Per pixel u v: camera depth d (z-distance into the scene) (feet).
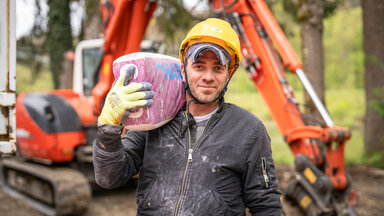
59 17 22.85
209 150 4.63
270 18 11.28
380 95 22.86
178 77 5.02
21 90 40.16
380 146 24.82
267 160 4.83
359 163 23.89
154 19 28.94
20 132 16.63
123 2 13.38
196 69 4.65
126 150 5.08
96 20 26.20
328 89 93.66
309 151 11.14
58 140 15.34
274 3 25.09
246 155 4.66
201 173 4.58
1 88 4.65
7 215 14.62
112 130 4.39
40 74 32.58
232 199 4.64
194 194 4.52
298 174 11.25
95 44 17.44
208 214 4.48
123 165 4.84
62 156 15.56
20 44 26.09
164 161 4.78
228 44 4.61
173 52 26.63
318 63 17.88
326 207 10.86
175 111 4.86
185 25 26.21
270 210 4.73
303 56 18.17
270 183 4.78
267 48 11.63
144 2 13.69
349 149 27.78
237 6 12.01
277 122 11.60
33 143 16.05
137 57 4.71
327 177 10.79
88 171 16.38
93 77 14.51
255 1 11.51
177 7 26.13
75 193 13.92
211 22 4.76
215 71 4.66
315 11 17.94
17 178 18.04
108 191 18.16
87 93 17.61
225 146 4.63
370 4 25.11
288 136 11.18
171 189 4.62
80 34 25.44
